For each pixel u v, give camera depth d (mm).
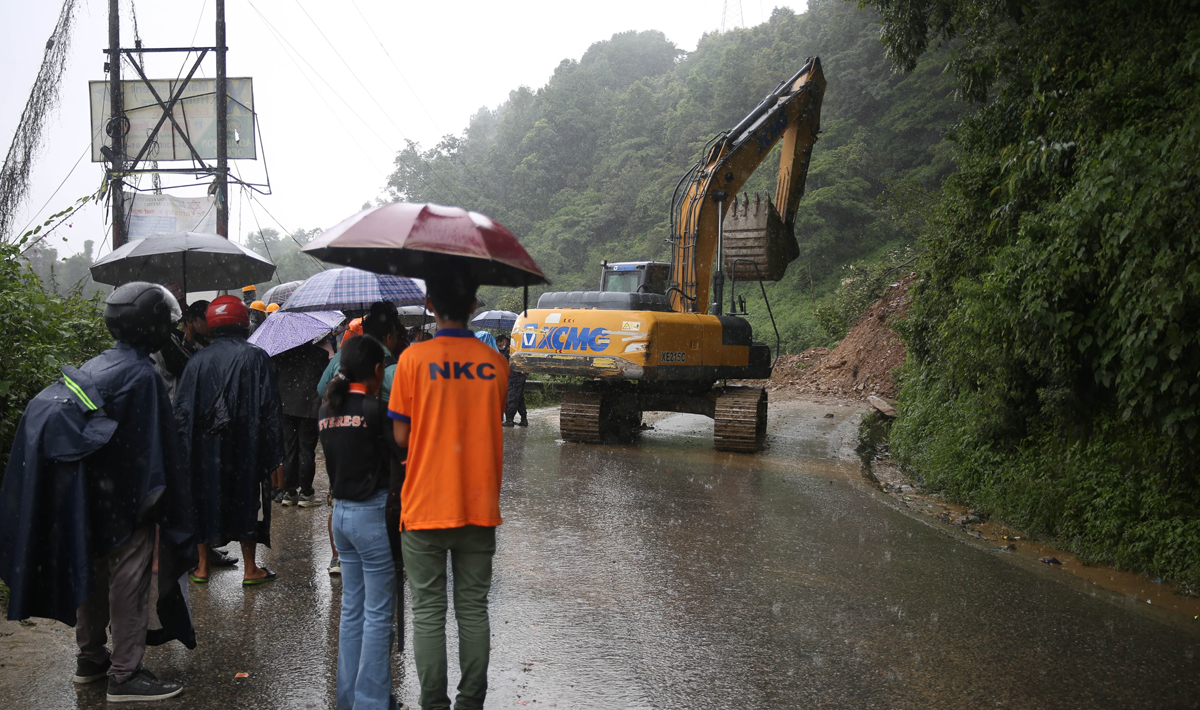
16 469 3488
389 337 4938
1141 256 6121
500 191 130625
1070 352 7254
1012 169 9188
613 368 11227
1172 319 5805
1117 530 6609
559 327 11742
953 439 9828
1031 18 9641
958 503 8969
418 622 3125
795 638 4668
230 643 4375
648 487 9188
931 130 66688
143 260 7391
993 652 4539
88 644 3783
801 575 5953
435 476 3092
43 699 3654
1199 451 6137
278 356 7383
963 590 5727
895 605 5332
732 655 4391
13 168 13336
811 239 65625
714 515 7875
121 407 3584
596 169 119688
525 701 3756
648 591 5480
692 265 12984
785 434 14945
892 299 26656
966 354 9500
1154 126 7055
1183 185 5719
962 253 11141
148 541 3721
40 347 6141
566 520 7477
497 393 3213
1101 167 6801
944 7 10758
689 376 11797
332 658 4207
